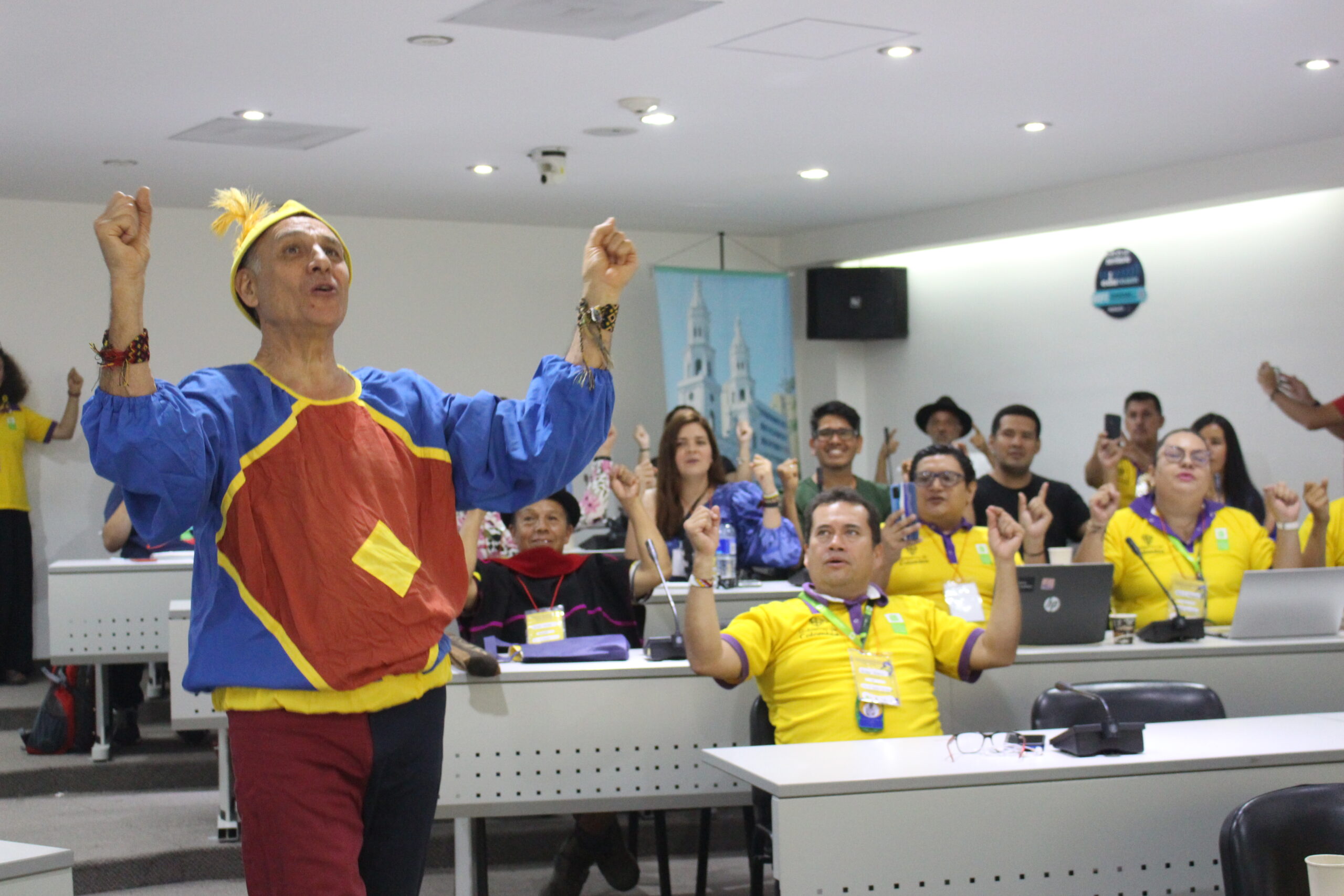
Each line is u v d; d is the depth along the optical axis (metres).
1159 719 3.24
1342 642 3.86
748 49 4.86
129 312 1.61
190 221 7.93
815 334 9.01
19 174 6.84
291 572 1.74
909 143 6.42
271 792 1.73
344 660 1.73
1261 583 3.84
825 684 3.25
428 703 1.84
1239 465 6.20
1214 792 2.65
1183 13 4.51
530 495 1.96
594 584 4.11
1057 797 2.56
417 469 1.90
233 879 4.32
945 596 3.91
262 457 1.76
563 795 3.37
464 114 5.75
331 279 1.80
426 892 4.16
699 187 7.48
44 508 7.52
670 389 8.59
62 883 1.96
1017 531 3.32
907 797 2.48
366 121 5.83
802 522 5.61
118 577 5.31
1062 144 6.48
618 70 5.12
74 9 4.28
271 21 4.43
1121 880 2.60
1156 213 7.22
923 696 3.28
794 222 8.70
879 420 9.47
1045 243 8.27
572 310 8.93
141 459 1.62
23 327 7.55
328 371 1.86
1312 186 6.49
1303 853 2.24
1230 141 6.46
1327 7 4.45
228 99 5.43
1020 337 8.44
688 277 8.70
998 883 2.53
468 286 8.66
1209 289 7.34
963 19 4.54
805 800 2.43
